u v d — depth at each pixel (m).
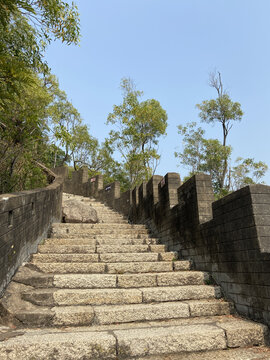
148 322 3.63
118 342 2.87
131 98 19.53
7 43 4.91
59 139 6.35
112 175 23.77
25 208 4.75
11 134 6.19
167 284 4.69
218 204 4.61
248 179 19.80
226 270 4.29
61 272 4.80
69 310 3.55
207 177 5.64
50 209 7.27
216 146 20.95
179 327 3.31
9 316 3.32
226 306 3.97
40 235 6.02
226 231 4.32
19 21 5.13
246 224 3.78
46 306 3.75
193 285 4.69
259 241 3.50
